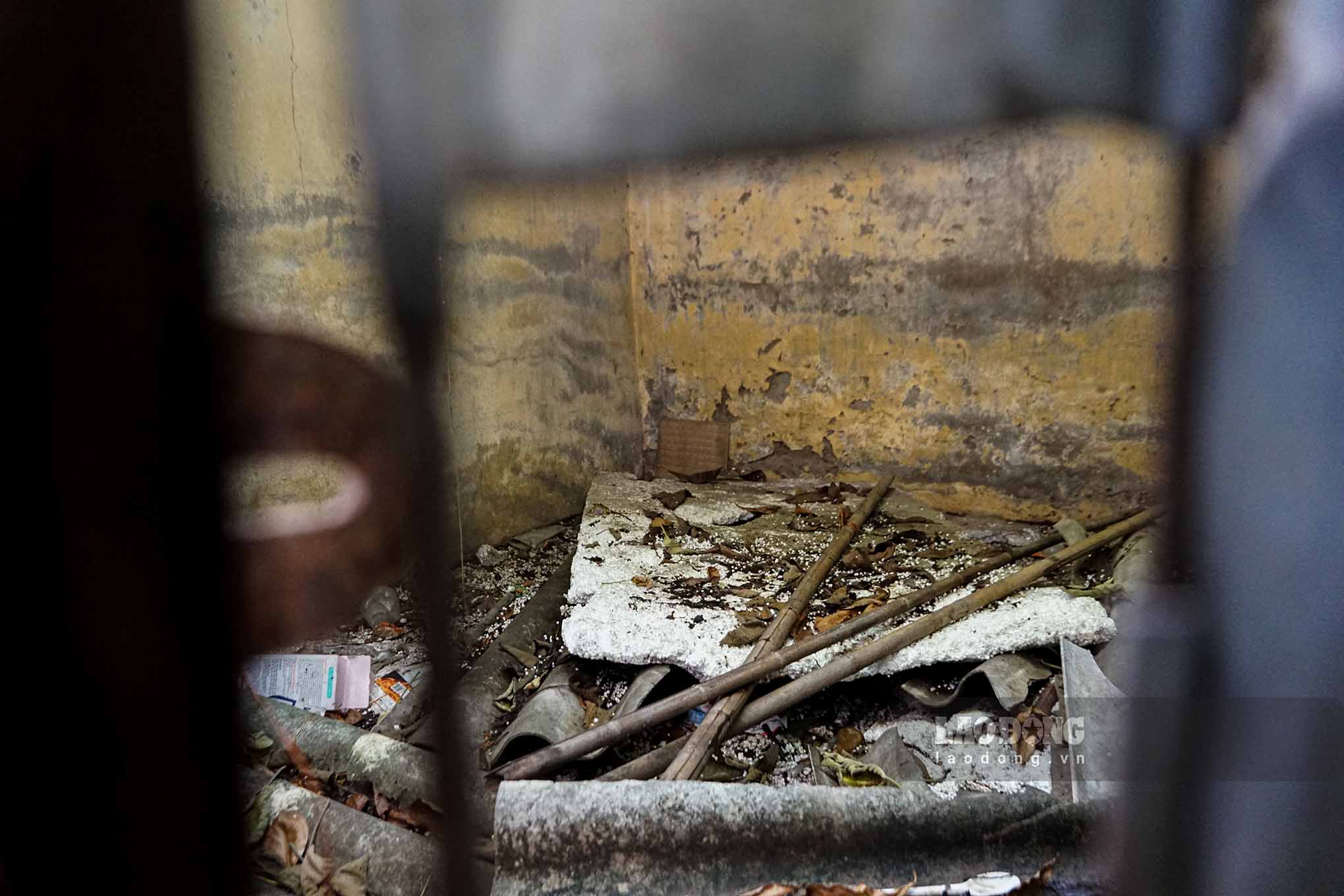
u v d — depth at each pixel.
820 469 4.40
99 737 0.55
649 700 2.66
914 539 3.48
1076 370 3.75
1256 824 0.52
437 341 0.49
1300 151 0.43
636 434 4.75
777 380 4.43
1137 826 0.56
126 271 0.52
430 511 0.53
